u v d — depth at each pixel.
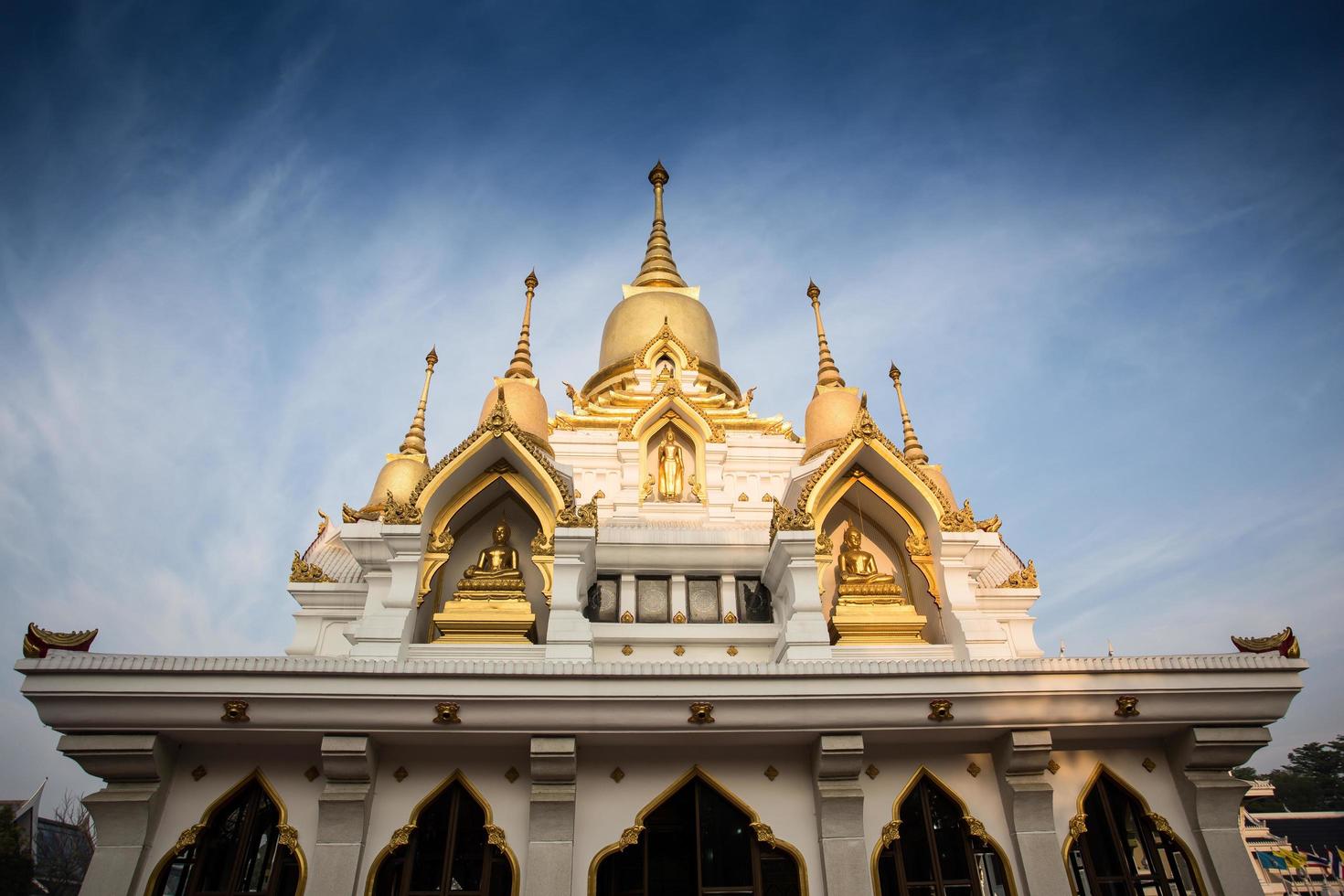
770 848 13.20
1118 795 14.00
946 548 17.31
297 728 12.42
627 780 13.38
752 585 18.28
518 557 17.98
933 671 13.01
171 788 12.81
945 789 13.69
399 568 16.09
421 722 12.50
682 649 16.91
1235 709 13.45
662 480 21.72
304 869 12.41
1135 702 13.31
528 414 19.69
